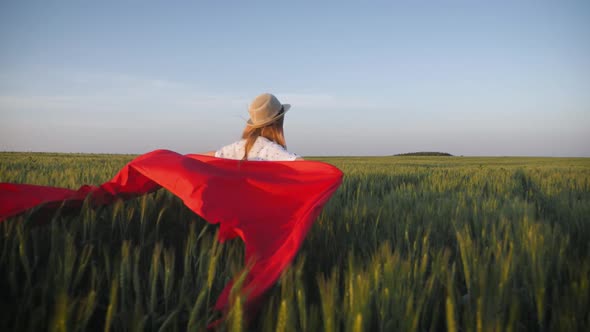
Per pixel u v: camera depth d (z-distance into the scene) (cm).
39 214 258
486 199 455
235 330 111
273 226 239
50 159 1338
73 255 158
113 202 294
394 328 130
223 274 171
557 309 152
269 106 325
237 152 341
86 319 121
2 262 167
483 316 128
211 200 244
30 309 144
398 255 170
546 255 201
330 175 298
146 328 145
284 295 139
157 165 277
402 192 500
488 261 178
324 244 250
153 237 238
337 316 134
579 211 341
